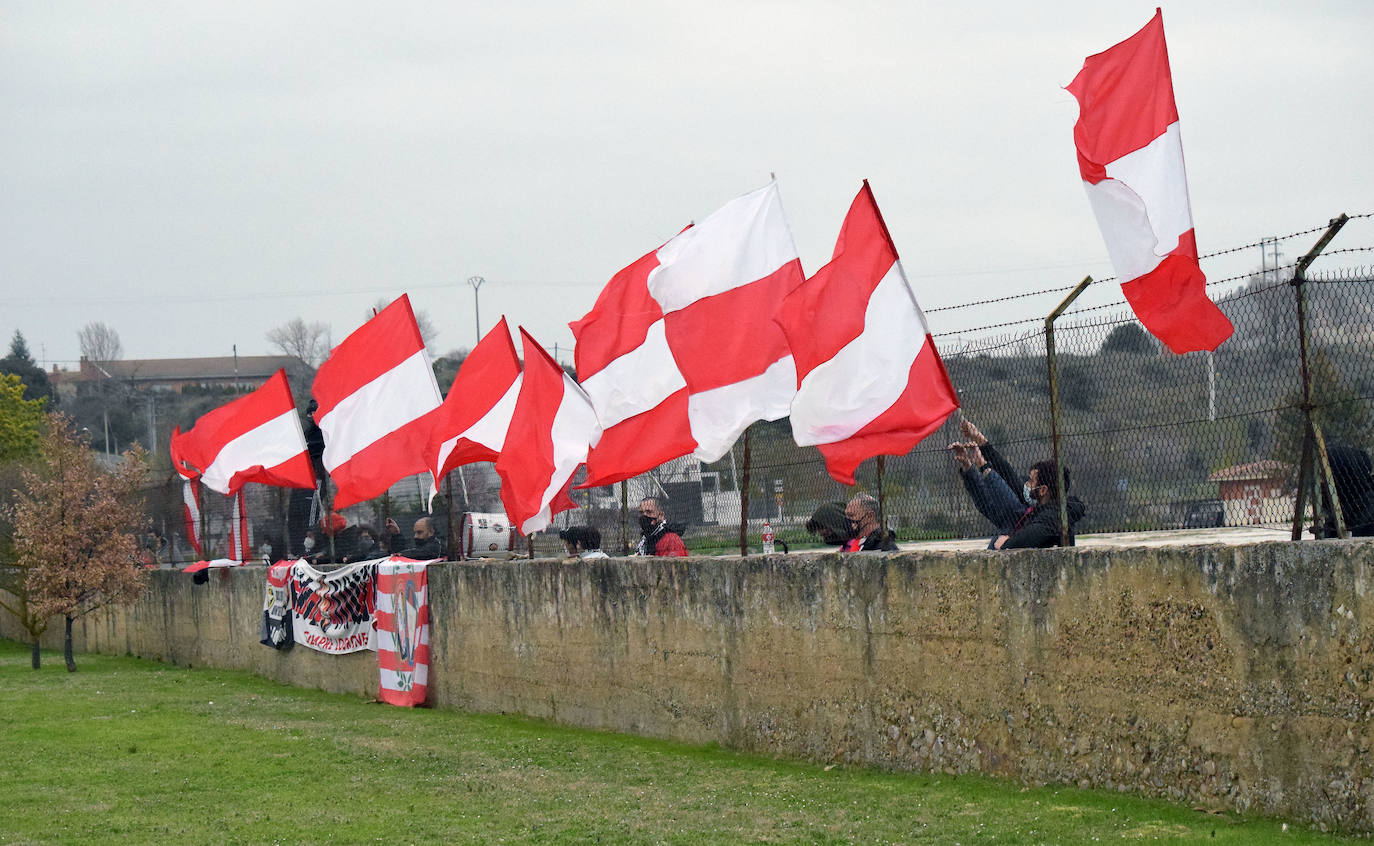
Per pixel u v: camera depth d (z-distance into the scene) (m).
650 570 16.98
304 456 26.27
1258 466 11.00
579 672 18.38
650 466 17.14
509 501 19.16
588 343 17.59
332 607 24.31
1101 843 9.88
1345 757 9.70
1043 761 12.12
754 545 16.50
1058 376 12.58
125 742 17.23
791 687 14.89
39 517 28.88
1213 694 10.63
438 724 19.11
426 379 23.69
